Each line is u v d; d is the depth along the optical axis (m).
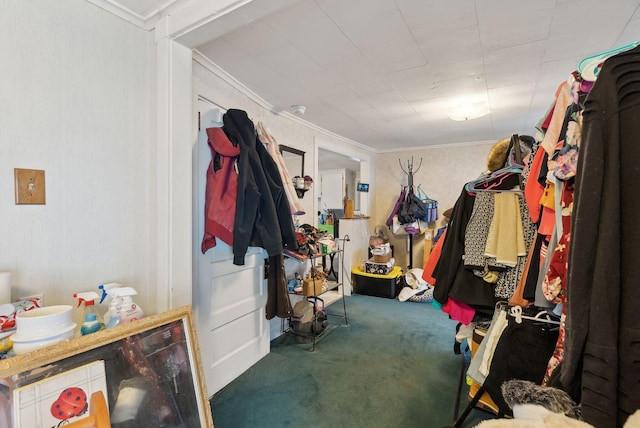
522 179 1.40
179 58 1.46
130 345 0.95
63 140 1.20
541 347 1.25
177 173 1.46
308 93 2.48
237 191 1.69
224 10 1.22
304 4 1.39
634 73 0.62
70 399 0.81
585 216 0.66
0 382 0.72
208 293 1.92
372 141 4.32
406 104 2.76
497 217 1.42
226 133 1.83
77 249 1.25
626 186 0.61
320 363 2.38
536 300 1.10
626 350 0.59
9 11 1.05
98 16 1.30
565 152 0.89
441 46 1.76
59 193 1.20
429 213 4.41
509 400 0.84
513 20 1.51
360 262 4.67
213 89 2.02
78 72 1.24
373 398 1.93
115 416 0.87
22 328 0.85
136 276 1.47
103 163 1.33
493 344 1.41
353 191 6.35
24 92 1.09
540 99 2.61
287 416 1.75
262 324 2.46
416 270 4.33
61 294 1.21
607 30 1.59
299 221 3.33
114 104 1.36
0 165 1.05
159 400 0.97
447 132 3.78
